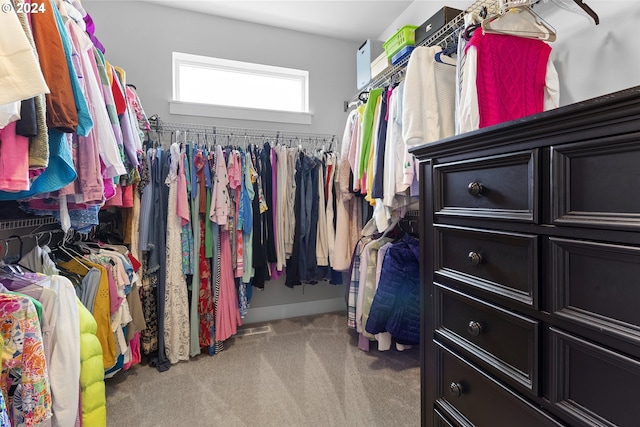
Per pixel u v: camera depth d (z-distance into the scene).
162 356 1.78
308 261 2.20
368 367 1.77
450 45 1.48
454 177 0.75
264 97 2.57
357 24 2.41
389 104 1.54
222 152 1.96
